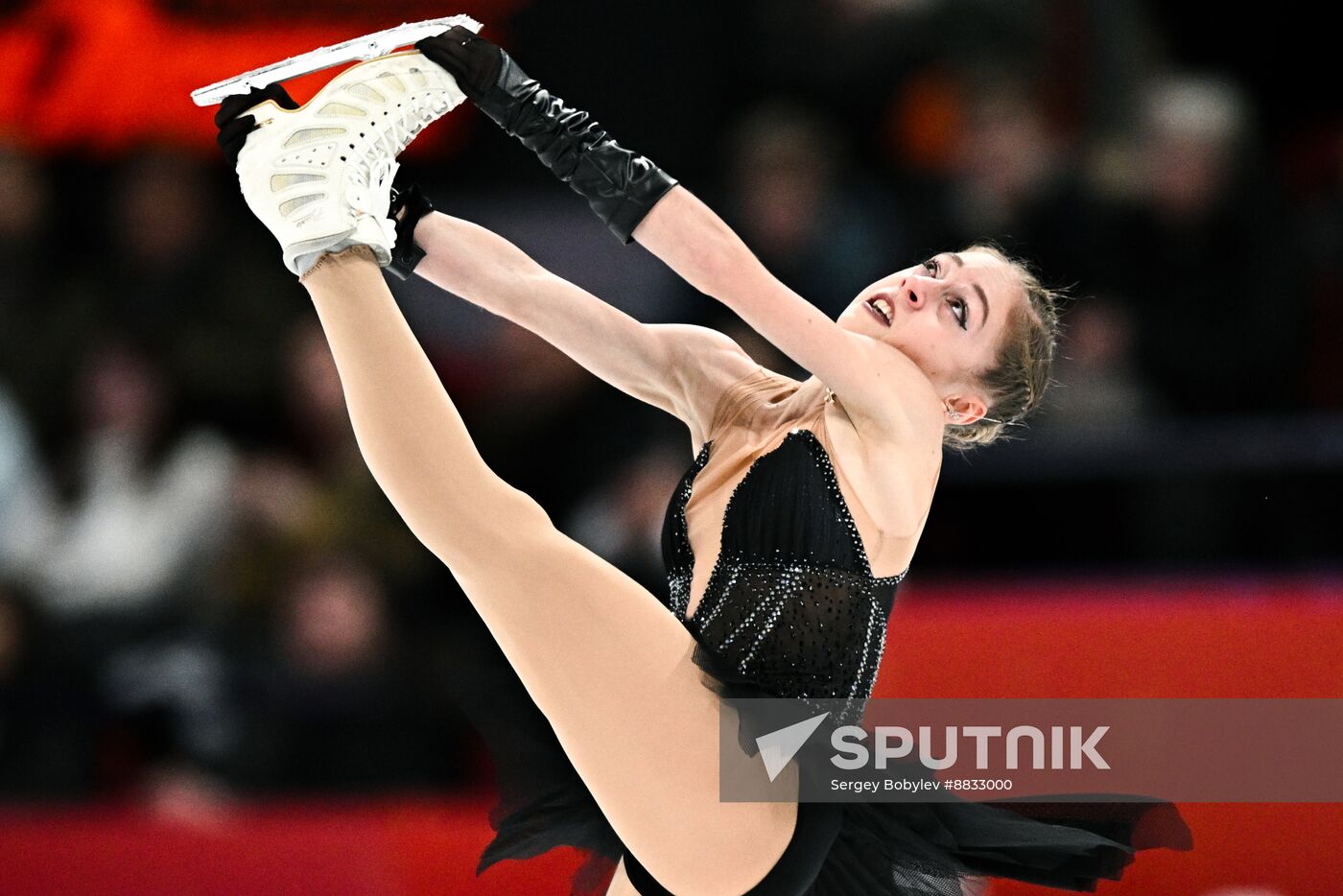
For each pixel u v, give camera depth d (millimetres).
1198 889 15898
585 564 9906
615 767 9930
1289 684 16172
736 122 24141
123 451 20969
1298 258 21672
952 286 10961
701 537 10789
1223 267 21547
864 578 10578
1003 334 10953
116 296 22625
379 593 19891
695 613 10594
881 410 10289
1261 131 24750
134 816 16516
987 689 16391
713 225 9844
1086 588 18094
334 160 9617
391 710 19062
